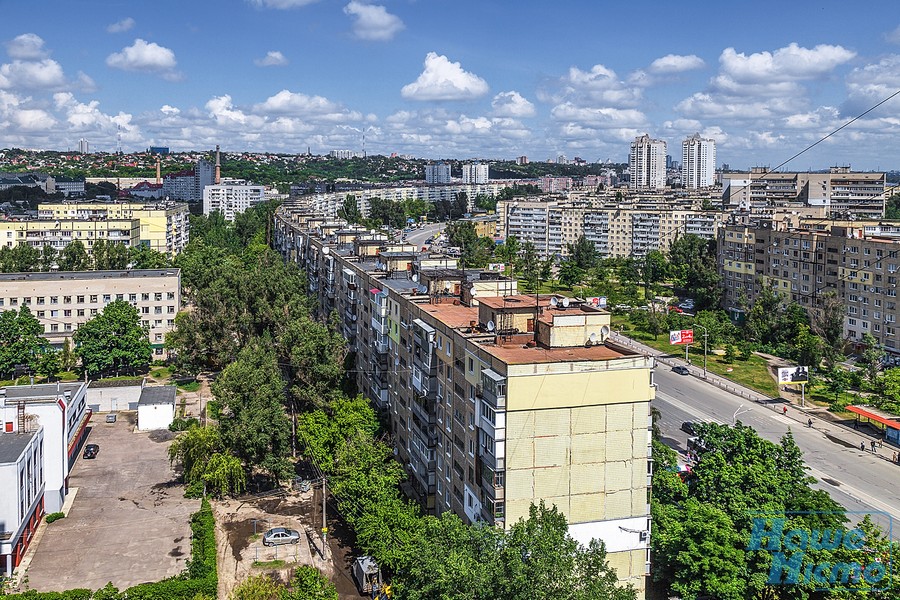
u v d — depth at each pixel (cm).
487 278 12144
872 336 18838
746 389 17062
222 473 10331
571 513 7431
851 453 13112
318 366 12456
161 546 9525
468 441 8125
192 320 16975
